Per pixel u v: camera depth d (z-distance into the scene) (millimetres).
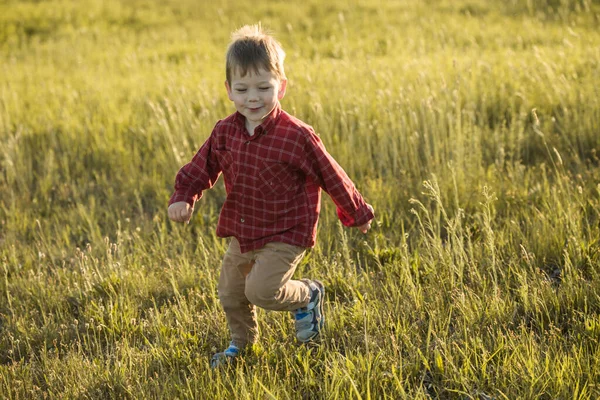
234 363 4133
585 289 4418
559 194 5906
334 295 4941
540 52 10164
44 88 11406
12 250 6098
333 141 7848
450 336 4199
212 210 6535
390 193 6520
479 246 5301
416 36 13758
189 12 18688
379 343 4227
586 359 3715
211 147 3928
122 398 3928
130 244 6016
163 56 14266
